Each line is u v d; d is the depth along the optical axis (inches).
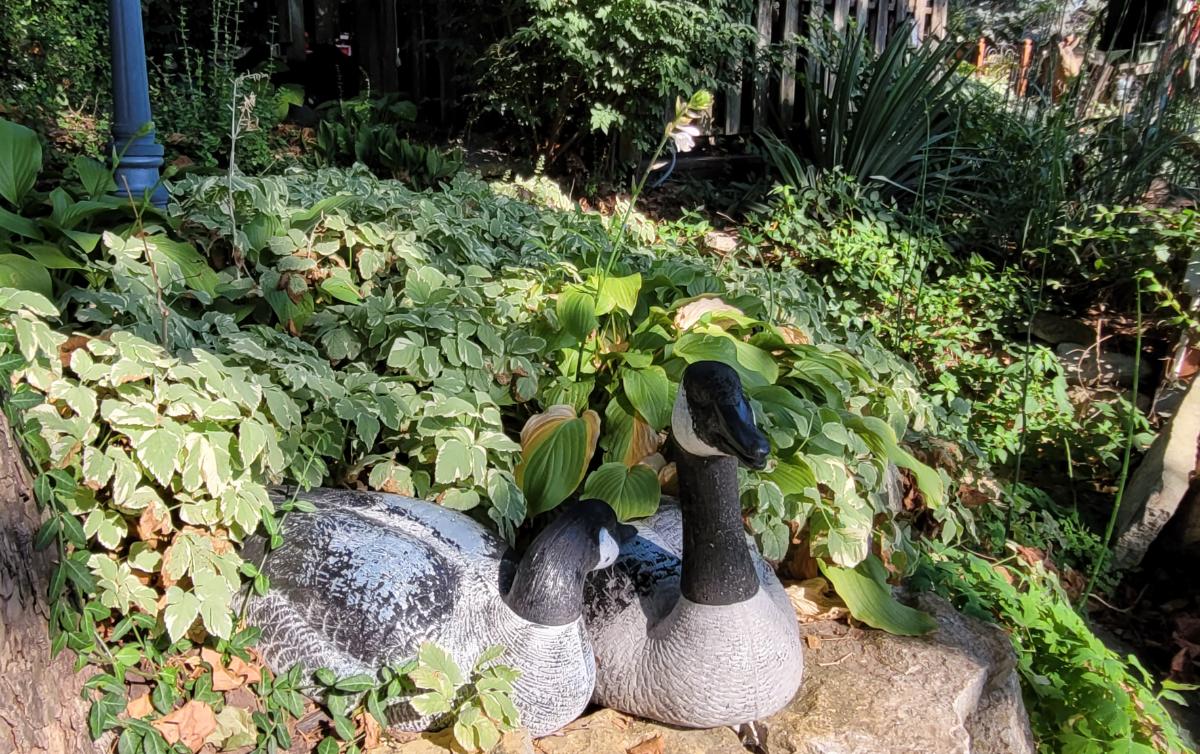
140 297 104.9
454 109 267.4
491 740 80.1
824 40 317.7
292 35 254.8
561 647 85.0
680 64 233.6
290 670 83.5
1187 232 215.8
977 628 114.8
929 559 130.6
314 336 123.0
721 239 257.4
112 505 83.0
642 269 162.1
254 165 196.7
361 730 84.3
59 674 71.8
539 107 244.5
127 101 128.1
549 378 126.3
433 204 155.6
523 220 174.7
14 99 180.9
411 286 124.2
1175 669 156.4
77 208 118.6
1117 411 210.1
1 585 66.5
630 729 92.3
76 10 200.4
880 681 100.1
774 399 115.2
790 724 92.7
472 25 243.3
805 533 118.0
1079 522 182.4
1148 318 233.5
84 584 74.5
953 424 164.1
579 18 218.2
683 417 82.9
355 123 221.3
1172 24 271.1
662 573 96.1
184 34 217.6
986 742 100.9
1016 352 229.3
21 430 73.4
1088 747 110.3
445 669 81.8
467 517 99.4
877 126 276.8
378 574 85.4
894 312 228.2
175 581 83.3
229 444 88.3
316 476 99.4
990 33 443.2
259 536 90.3
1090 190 260.7
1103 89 296.2
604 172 266.2
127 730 74.2
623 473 109.0
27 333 76.0
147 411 80.2
